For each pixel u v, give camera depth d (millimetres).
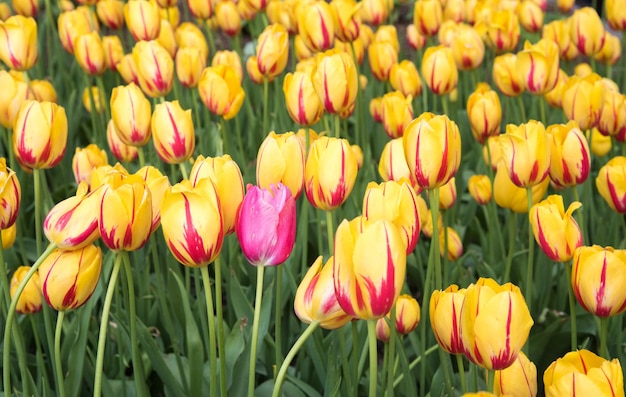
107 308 1111
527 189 1345
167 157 1390
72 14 2117
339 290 979
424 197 1644
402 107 1608
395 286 966
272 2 2340
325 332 1544
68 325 1442
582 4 4223
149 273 1717
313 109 1449
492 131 1641
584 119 1604
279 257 1059
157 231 1673
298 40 2180
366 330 1383
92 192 1116
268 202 1047
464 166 2289
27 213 1934
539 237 1251
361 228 978
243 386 1320
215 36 3656
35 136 1306
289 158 1188
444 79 1728
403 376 1325
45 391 1313
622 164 1420
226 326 1462
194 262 1070
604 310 1168
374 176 1806
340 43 2168
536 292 1651
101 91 2057
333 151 1184
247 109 2143
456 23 2467
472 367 1189
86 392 1462
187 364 1438
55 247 1124
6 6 2752
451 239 1567
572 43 2211
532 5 2258
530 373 1073
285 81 1461
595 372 963
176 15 2516
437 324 1090
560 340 1518
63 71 2545
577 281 1176
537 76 1659
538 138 1306
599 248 1168
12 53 1674
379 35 2180
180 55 1807
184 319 1534
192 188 1080
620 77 2758
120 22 2471
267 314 1397
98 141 2070
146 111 1452
